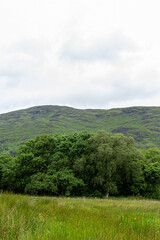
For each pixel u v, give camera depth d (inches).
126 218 234.8
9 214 194.2
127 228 196.4
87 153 1419.8
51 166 1352.1
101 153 1239.5
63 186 1289.4
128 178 1469.0
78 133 1604.3
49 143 1467.8
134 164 1390.3
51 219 224.7
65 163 1354.6
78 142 1413.6
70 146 1448.1
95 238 151.3
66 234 157.5
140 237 166.2
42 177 1275.8
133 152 1307.8
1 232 158.6
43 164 1380.4
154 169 1573.6
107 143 1299.2
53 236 152.3
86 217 257.1
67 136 1563.7
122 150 1282.0
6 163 1641.2
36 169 1371.8
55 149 1453.0
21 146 1512.1
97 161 1322.6
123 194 1625.2
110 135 1409.9
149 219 256.1
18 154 1467.8
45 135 1508.4
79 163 1316.4
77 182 1274.6
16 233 159.3
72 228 177.9
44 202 358.0
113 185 1371.8
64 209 309.3
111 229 187.3
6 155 1774.1
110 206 500.7
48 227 184.7
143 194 1600.6
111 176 1462.8
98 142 1334.9
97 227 194.7
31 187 1231.5
